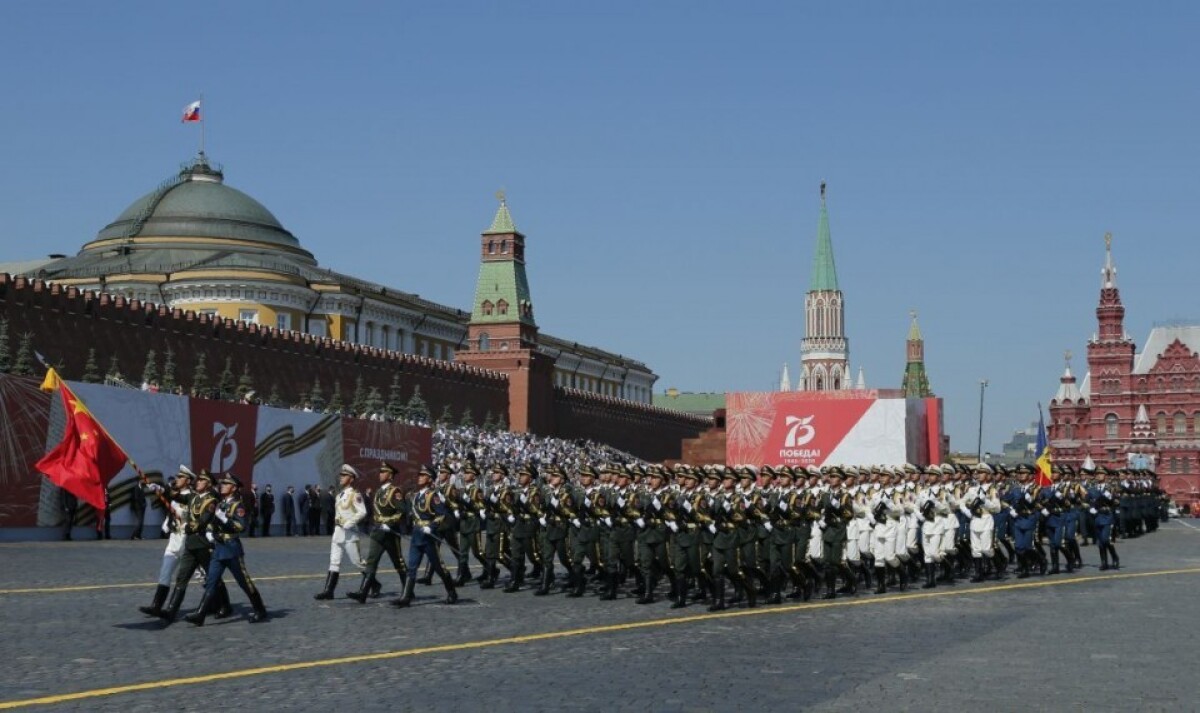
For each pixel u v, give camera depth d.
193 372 64.44
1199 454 150.75
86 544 38.53
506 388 100.94
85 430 20.72
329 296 101.88
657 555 24.28
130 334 60.00
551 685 14.48
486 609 22.73
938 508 29.59
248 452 48.84
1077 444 158.25
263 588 25.67
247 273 95.81
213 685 14.25
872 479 29.03
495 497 26.89
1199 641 18.61
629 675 15.24
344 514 23.48
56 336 55.28
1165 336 155.38
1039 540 32.59
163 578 19.61
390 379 83.50
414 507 23.09
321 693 13.84
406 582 22.94
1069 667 16.00
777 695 13.90
